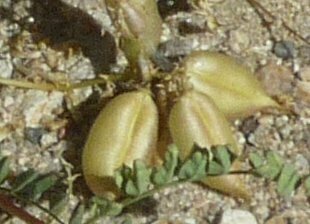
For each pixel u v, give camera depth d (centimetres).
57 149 16
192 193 15
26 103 16
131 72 15
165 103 15
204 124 14
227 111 15
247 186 15
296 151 16
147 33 15
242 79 15
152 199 15
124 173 13
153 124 15
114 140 14
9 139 16
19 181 13
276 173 12
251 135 16
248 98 15
